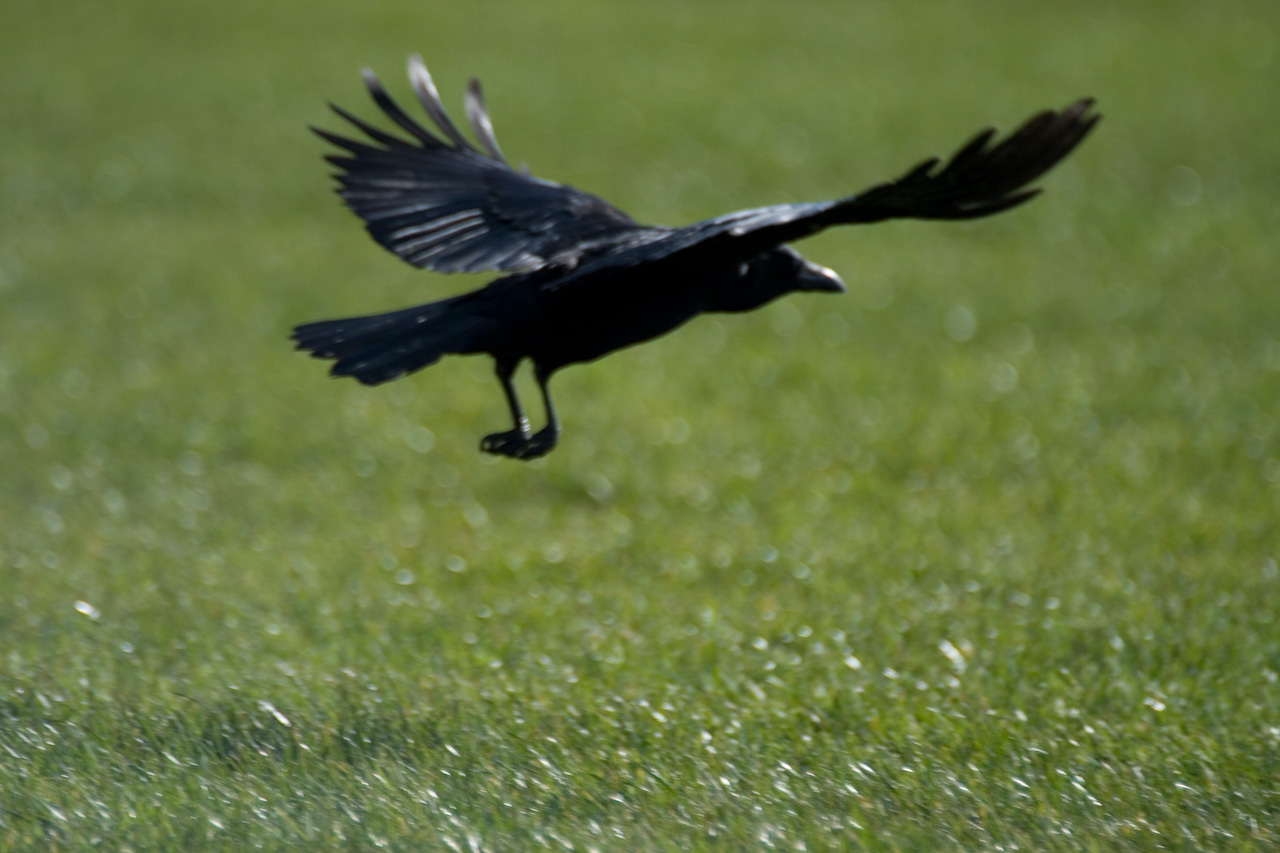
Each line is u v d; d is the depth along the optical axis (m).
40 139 31.88
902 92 36.75
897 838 6.85
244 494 13.86
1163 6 47.38
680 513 13.45
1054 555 11.80
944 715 8.45
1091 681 9.06
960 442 15.33
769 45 41.97
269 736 7.92
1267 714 8.59
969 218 5.75
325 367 18.36
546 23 44.41
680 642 9.80
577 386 17.64
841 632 9.88
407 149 7.77
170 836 6.60
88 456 14.76
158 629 9.92
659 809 7.16
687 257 6.88
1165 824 7.16
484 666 9.20
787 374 18.16
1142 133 32.81
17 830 6.62
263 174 29.77
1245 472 14.13
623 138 32.53
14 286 21.73
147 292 21.66
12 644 9.45
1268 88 37.06
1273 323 20.05
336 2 46.53
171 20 43.81
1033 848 6.87
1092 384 17.41
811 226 6.22
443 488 14.18
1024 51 41.34
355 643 9.69
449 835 6.69
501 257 7.34
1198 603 10.51
